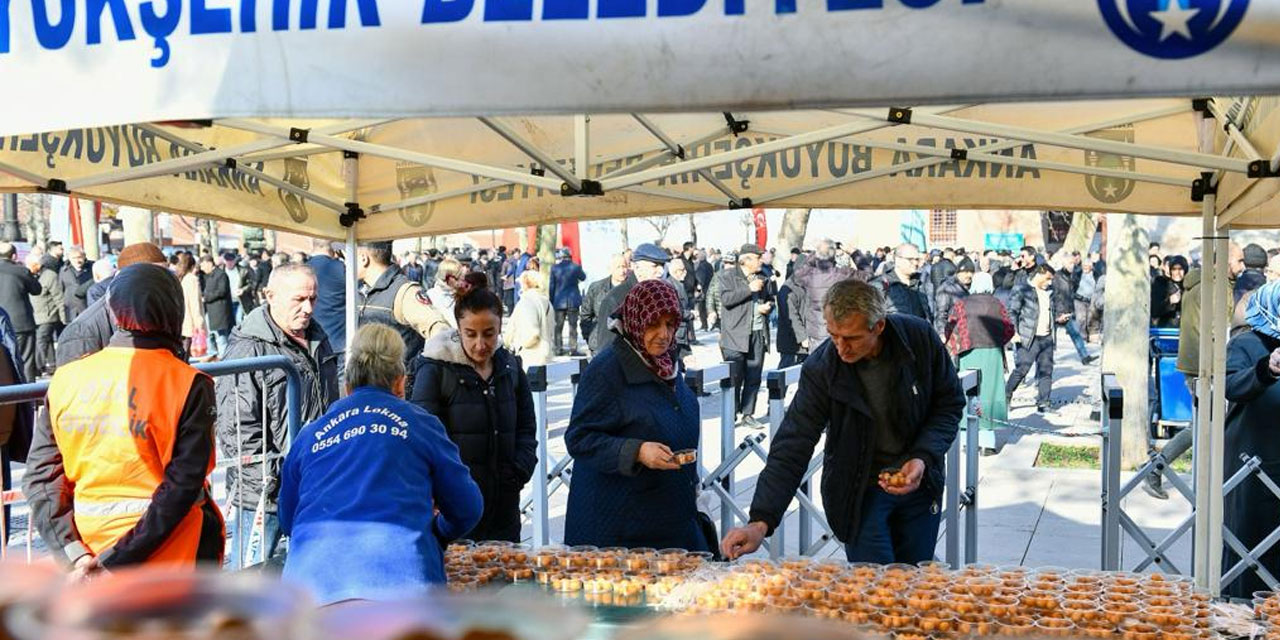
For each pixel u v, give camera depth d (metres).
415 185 6.29
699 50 1.93
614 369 4.35
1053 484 9.57
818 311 14.38
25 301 17.27
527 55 1.98
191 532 3.68
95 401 3.58
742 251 13.98
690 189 5.86
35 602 0.63
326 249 8.59
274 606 0.63
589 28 1.96
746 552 4.11
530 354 12.55
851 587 3.11
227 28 2.10
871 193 5.75
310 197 6.11
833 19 1.88
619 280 15.78
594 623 2.81
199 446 3.63
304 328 5.64
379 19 2.03
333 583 3.12
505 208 6.05
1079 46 1.80
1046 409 14.87
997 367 10.92
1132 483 5.75
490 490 4.61
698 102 1.93
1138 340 10.15
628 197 5.94
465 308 4.57
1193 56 1.77
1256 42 1.75
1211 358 5.11
